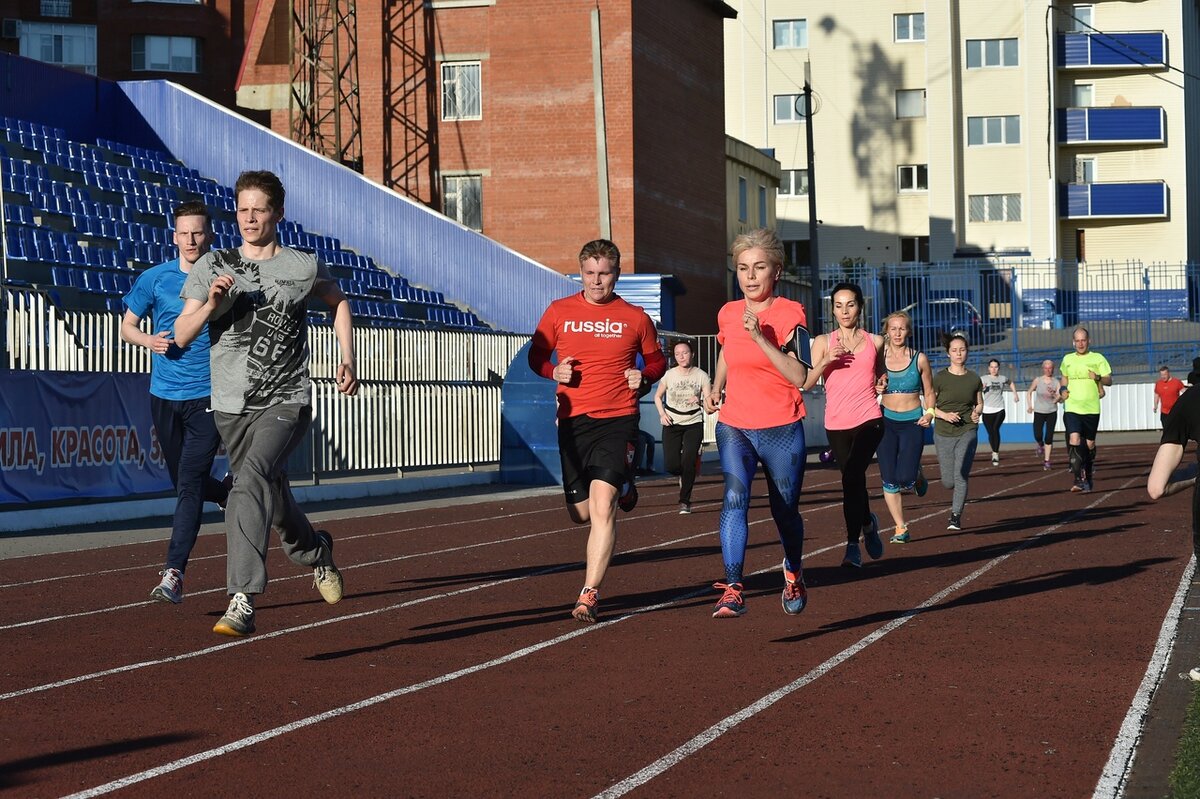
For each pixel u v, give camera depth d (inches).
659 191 1550.2
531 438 900.6
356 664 281.9
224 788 193.6
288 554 311.0
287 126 1759.4
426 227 1344.7
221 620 291.7
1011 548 487.8
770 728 227.0
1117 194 2394.2
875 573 423.8
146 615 349.7
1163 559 445.4
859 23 2488.9
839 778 197.6
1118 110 2399.1
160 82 1378.0
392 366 883.4
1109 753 209.5
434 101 1533.0
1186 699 243.9
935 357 1759.4
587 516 339.3
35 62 1266.0
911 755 209.9
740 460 311.9
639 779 197.3
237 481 291.0
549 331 325.4
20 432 569.0
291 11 1547.7
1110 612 342.0
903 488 508.4
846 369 425.4
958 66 2471.7
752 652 293.6
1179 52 2429.9
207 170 1376.7
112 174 1165.1
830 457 547.8
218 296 283.7
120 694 253.9
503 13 1513.3
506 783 195.8
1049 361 1003.9
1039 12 2445.9
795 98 2509.8
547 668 277.4
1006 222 2468.0
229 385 290.8
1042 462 1106.7
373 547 514.0
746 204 1904.5
